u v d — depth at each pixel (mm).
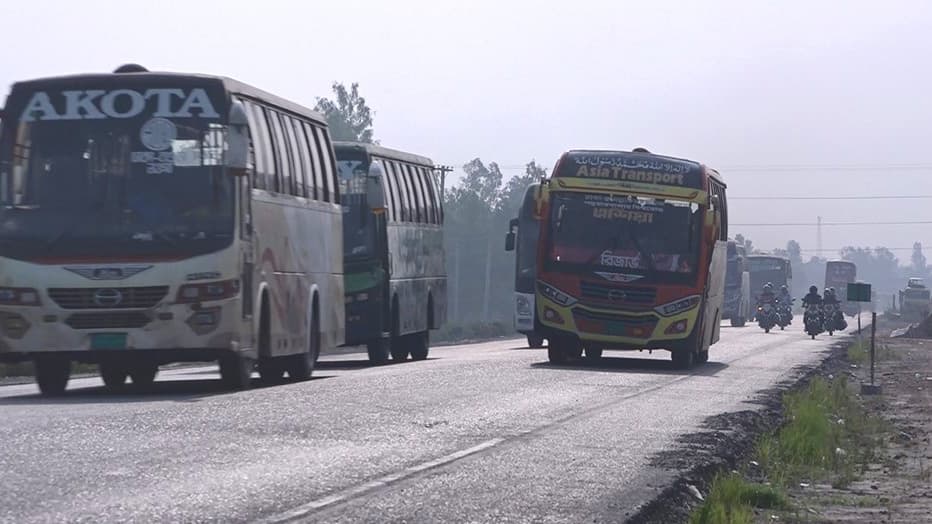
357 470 25297
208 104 43094
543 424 35188
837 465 33406
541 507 22172
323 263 55250
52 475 23312
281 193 48594
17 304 41469
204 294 41719
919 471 32812
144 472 23984
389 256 72000
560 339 65750
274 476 24125
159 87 43156
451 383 48938
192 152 42562
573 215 65812
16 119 42844
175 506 20625
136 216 41938
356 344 72125
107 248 41500
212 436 29594
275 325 47281
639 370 63656
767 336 132000
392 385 47031
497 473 25812
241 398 39781
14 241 41625
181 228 41938
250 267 44031
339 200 58906
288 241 49375
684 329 64750
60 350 41469
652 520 22156
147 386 49781
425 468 25953
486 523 20516
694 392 49094
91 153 42469
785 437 35219
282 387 45312
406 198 77625
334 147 71312
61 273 41344
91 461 25203
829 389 54188
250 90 46000
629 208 65625
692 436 33469
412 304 78312
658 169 66188
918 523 24359
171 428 30906
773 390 51469
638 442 31875
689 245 65250
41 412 34719
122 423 31766
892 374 74375
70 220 41812
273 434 30406
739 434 35125
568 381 52344
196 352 41969
